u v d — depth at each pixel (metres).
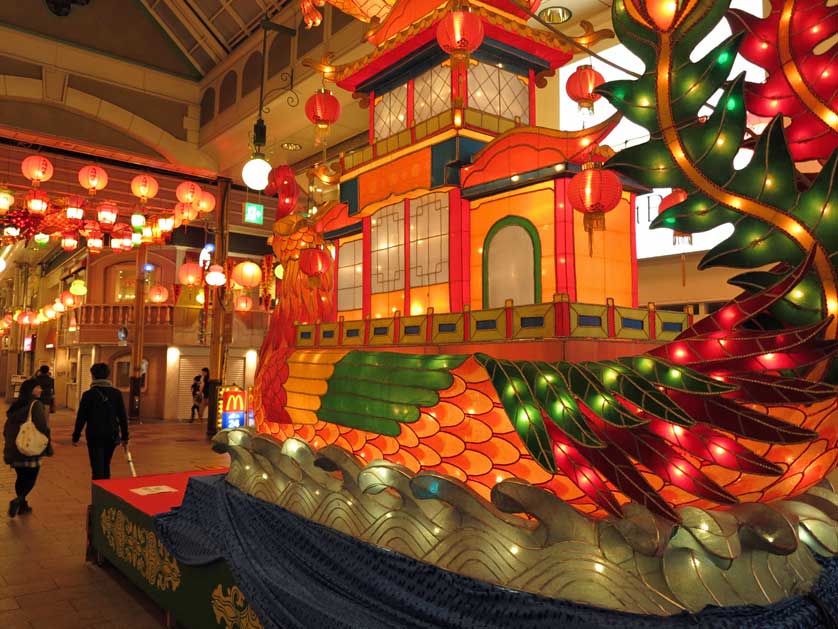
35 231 11.97
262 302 13.74
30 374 28.73
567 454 1.76
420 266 2.88
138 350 16.52
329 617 2.01
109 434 6.02
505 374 1.90
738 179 1.79
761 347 1.72
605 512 1.83
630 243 2.53
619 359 1.84
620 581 1.59
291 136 12.13
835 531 1.97
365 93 3.71
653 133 1.89
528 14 2.90
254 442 2.88
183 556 3.15
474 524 1.92
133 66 12.32
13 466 5.88
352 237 3.49
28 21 11.28
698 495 1.61
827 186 1.69
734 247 1.88
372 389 2.49
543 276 2.36
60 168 12.95
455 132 2.69
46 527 5.50
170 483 4.62
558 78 7.76
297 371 3.06
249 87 11.56
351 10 3.77
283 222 3.63
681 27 1.78
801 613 1.61
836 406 1.73
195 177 14.00
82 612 3.67
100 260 20.50
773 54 1.92
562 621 1.58
